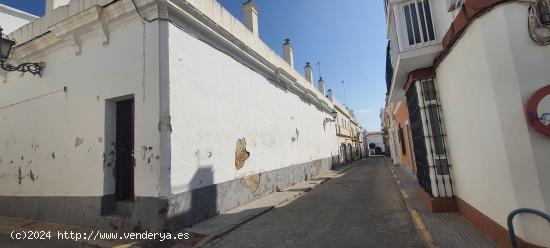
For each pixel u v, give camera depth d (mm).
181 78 6977
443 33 5762
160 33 6660
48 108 8156
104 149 6992
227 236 6055
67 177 7488
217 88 8430
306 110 17703
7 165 8820
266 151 11391
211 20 8055
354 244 5098
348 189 11844
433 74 6633
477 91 4492
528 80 3654
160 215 6105
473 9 4156
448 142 6469
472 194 5328
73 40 7750
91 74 7469
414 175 12844
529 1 3633
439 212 6430
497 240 4348
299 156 15320
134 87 6770
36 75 8531
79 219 7113
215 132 8109
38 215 7875
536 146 3578
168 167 6312
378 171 19281
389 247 4832
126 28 7102
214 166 7902
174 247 5402
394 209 7578
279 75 13094
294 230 6188
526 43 3684
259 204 9062
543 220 3496
